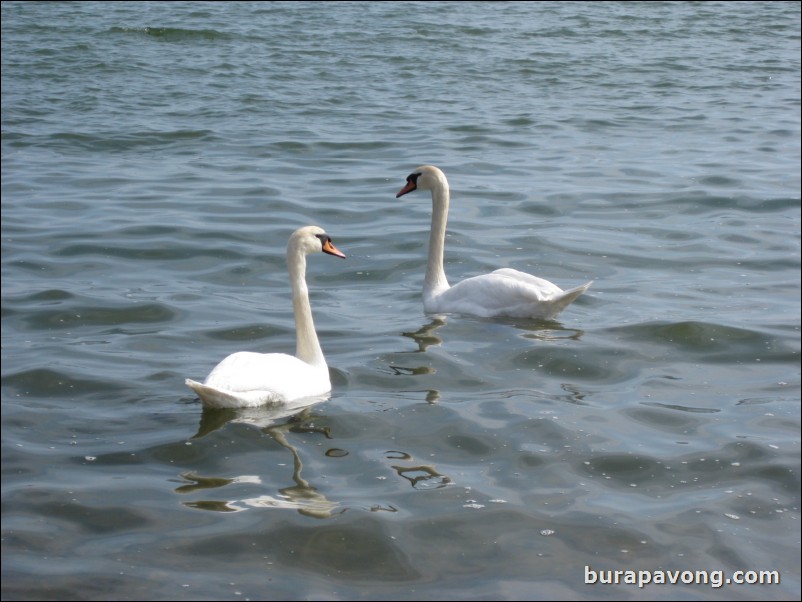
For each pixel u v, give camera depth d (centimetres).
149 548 747
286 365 1005
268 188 1925
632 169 2097
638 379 1077
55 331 1208
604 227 1702
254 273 1458
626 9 4406
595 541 768
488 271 1484
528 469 874
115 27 3728
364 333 1212
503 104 2762
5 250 1529
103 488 830
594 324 1240
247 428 941
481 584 714
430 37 3678
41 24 3750
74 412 977
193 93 2841
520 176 2039
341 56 3353
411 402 1006
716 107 2750
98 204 1802
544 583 718
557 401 1015
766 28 4022
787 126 2511
